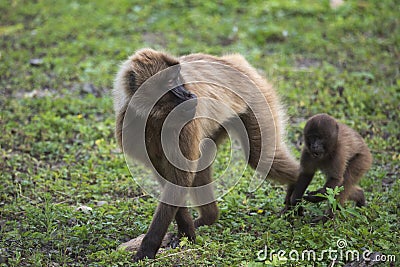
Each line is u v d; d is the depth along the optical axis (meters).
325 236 17.39
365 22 38.41
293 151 24.77
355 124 26.77
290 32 37.50
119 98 17.64
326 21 39.28
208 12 41.09
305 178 19.84
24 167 23.59
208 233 18.61
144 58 17.38
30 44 36.47
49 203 20.38
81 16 40.59
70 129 26.62
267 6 41.09
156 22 39.66
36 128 26.36
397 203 20.16
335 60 33.88
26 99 28.95
